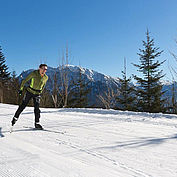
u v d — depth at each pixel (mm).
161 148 2771
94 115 6453
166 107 18344
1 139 3107
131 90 22078
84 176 1766
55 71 17047
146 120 5352
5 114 6676
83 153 2490
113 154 2486
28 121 5082
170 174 1923
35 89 3951
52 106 18906
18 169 1833
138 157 2396
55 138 3238
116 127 4293
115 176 1827
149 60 21312
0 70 34625
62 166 1981
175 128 4230
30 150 2502
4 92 23094
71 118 5723
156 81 20516
